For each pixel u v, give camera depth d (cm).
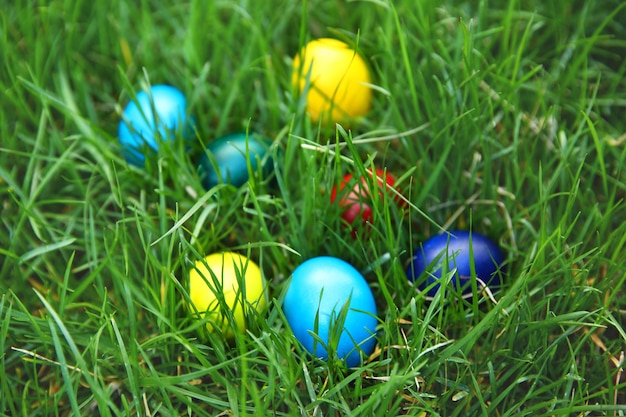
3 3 77
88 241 69
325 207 68
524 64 74
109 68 76
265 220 71
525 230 69
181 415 66
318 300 64
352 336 64
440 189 71
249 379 64
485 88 72
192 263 64
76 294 65
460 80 73
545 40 77
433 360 65
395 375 61
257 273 66
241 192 69
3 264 70
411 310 64
